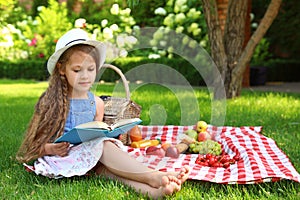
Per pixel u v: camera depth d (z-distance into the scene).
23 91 8.37
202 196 2.50
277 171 2.77
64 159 2.78
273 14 6.42
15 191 2.54
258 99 6.61
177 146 3.27
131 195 2.43
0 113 5.59
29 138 2.89
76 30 2.86
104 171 2.77
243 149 3.37
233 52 6.80
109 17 10.29
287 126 4.58
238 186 2.63
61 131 2.86
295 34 12.45
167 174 2.52
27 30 11.73
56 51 2.76
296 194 2.43
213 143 3.48
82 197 2.40
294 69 12.24
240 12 6.75
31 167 2.87
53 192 2.49
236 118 5.05
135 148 3.26
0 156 3.36
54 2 12.11
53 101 2.86
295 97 7.16
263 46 12.09
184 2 9.16
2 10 10.10
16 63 11.61
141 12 10.20
